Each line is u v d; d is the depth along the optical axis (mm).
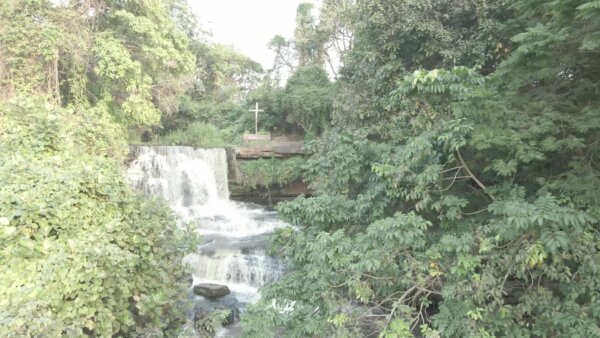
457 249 3740
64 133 4801
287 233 5301
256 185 16219
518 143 4133
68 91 11953
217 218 13227
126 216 3869
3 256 2959
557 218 3172
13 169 3490
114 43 11500
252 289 8414
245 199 16625
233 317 7164
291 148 16266
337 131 9117
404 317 4098
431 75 3697
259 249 9477
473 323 3738
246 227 11898
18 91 9664
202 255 9008
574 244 3443
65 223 3373
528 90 5207
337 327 4055
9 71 9789
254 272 8625
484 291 3740
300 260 5004
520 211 3307
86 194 3764
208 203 15555
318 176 5926
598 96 4754
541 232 3318
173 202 14641
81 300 2949
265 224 12094
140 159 14156
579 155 4484
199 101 24656
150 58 12969
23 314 2395
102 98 12281
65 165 4105
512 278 4367
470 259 3676
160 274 3855
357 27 8594
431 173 4266
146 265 3791
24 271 2887
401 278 4219
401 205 5273
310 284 4793
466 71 3672
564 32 4055
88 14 11828
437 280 4219
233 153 16172
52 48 9891
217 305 7453
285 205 5238
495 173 4906
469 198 4965
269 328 4660
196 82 25047
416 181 4516
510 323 3742
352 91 9273
